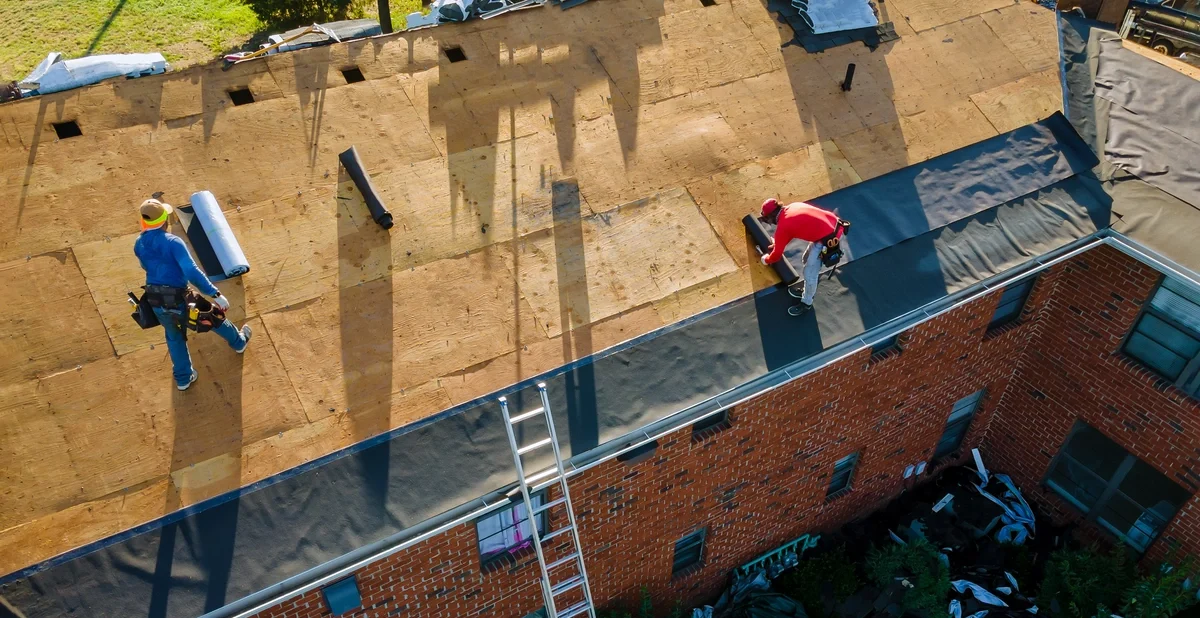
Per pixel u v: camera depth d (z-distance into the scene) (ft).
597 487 31.01
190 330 28.22
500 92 37.35
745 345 30.45
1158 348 37.24
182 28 68.18
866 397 36.78
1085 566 40.88
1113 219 34.99
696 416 28.91
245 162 33.76
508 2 40.65
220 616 23.91
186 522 25.41
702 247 33.19
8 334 28.71
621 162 35.47
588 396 28.71
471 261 31.91
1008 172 36.47
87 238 31.01
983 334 38.37
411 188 33.68
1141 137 37.63
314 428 27.55
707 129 36.99
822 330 31.01
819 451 38.06
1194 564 39.45
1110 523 43.11
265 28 69.05
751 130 37.17
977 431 45.62
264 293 30.35
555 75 38.24
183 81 35.81
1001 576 41.93
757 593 40.78
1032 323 40.32
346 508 25.86
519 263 32.01
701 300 31.60
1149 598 38.45
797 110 38.17
